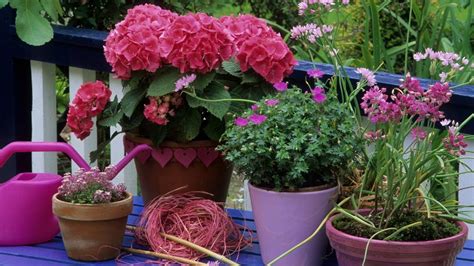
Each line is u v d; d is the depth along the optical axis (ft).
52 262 5.89
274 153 5.37
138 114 6.57
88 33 7.82
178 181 6.50
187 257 5.81
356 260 5.04
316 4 6.38
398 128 5.89
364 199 5.62
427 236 5.04
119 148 8.10
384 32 11.41
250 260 5.91
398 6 11.22
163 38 6.07
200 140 6.47
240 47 6.27
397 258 4.87
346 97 6.03
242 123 5.50
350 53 11.12
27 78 8.23
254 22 6.50
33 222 6.23
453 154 5.23
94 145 8.16
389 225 5.17
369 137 5.41
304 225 5.47
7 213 6.18
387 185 5.35
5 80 8.08
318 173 5.51
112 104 6.65
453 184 6.51
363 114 6.64
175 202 6.16
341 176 5.70
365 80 5.86
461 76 8.11
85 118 6.56
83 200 5.73
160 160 6.46
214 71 6.15
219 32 6.09
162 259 5.82
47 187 6.23
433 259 4.91
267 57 6.15
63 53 7.82
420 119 5.22
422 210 5.37
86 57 7.75
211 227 5.90
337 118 5.46
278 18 13.42
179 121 6.37
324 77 6.84
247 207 7.88
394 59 10.60
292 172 5.25
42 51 7.86
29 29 7.31
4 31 7.96
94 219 5.70
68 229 5.81
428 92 5.12
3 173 8.25
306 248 5.54
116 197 5.91
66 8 8.96
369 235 5.08
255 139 5.40
